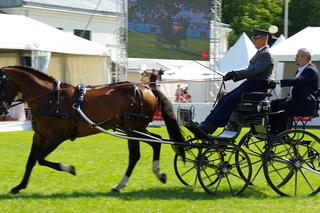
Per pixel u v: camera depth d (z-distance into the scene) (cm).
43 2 3834
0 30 2569
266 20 5847
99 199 1016
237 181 1228
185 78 3334
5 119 2464
